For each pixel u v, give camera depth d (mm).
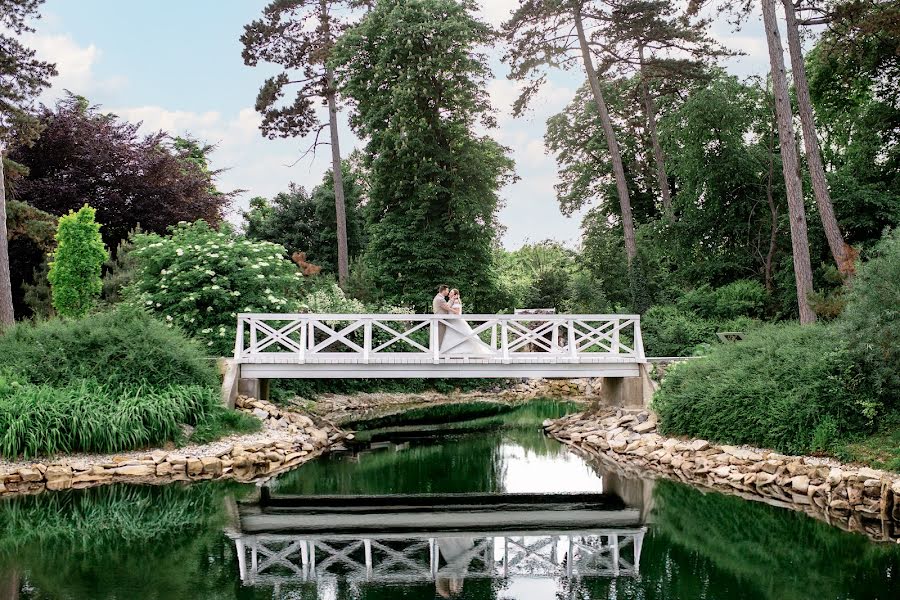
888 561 7207
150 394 11930
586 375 14727
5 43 19312
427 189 23172
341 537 8383
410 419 18047
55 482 10242
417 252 23266
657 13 23812
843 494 9211
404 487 10875
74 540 8031
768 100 23859
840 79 23344
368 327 14406
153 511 9219
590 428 14797
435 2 22828
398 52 22969
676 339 18938
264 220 31000
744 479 10547
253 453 11867
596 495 10344
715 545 7883
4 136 19812
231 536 8320
